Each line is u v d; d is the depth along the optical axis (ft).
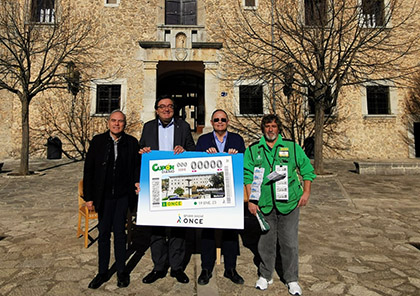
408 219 14.49
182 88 46.57
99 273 8.14
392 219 14.51
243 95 38.04
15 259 9.87
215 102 36.68
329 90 25.48
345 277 8.68
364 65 26.99
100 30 36.70
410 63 38.14
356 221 14.20
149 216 8.16
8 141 36.58
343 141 37.70
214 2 37.70
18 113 35.88
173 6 39.09
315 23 27.53
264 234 8.07
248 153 8.36
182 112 52.21
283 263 7.91
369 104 38.96
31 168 29.43
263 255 8.04
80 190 11.76
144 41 35.60
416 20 38.11
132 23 37.19
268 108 37.37
